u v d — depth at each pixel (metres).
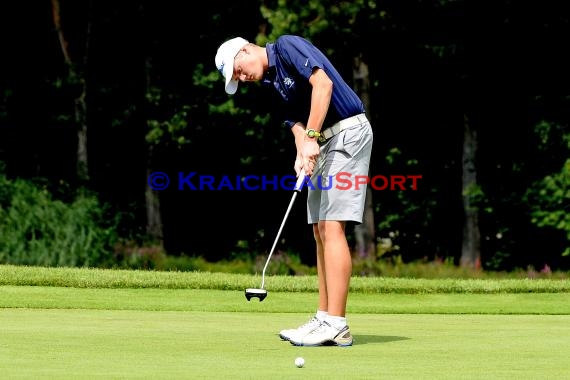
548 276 57.22
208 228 70.94
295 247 69.88
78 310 19.02
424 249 67.56
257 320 17.48
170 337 14.59
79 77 67.25
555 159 61.00
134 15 65.25
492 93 59.91
